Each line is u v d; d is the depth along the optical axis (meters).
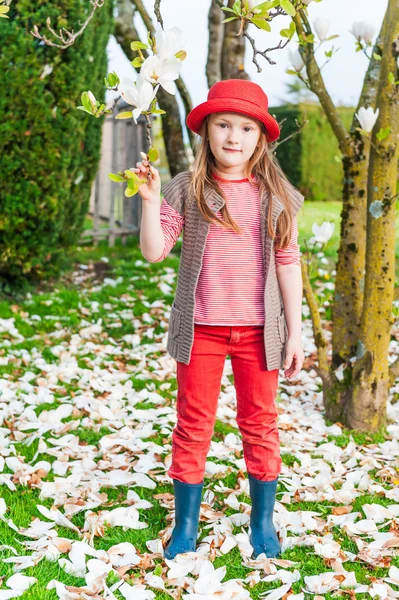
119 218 9.94
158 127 11.06
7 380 4.17
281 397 4.18
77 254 7.71
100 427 3.54
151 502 2.78
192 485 2.39
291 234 2.31
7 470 2.99
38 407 3.78
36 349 4.82
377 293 3.55
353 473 3.02
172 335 2.33
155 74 1.92
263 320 2.28
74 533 2.50
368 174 3.50
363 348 3.61
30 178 5.68
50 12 5.44
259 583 2.23
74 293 6.16
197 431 2.37
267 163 2.33
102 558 2.27
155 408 3.88
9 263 5.96
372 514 2.65
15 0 5.43
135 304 5.94
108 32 6.42
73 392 4.01
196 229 2.26
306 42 3.30
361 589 2.18
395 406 4.05
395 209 3.50
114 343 5.11
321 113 11.77
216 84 2.26
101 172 10.51
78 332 5.29
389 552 2.39
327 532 2.55
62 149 5.73
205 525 2.60
